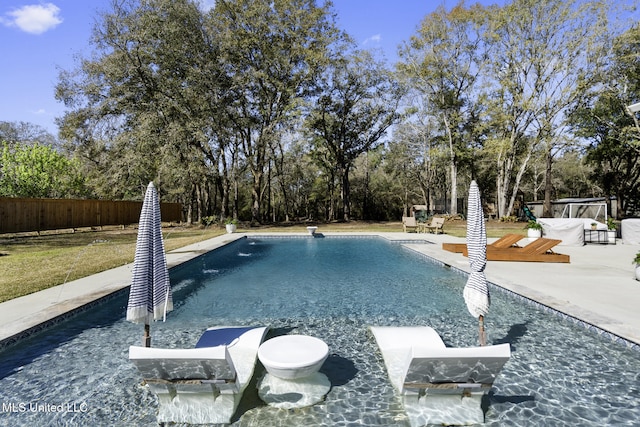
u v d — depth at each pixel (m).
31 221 17.56
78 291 5.99
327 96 27.23
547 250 9.55
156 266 3.36
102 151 21.06
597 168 31.38
